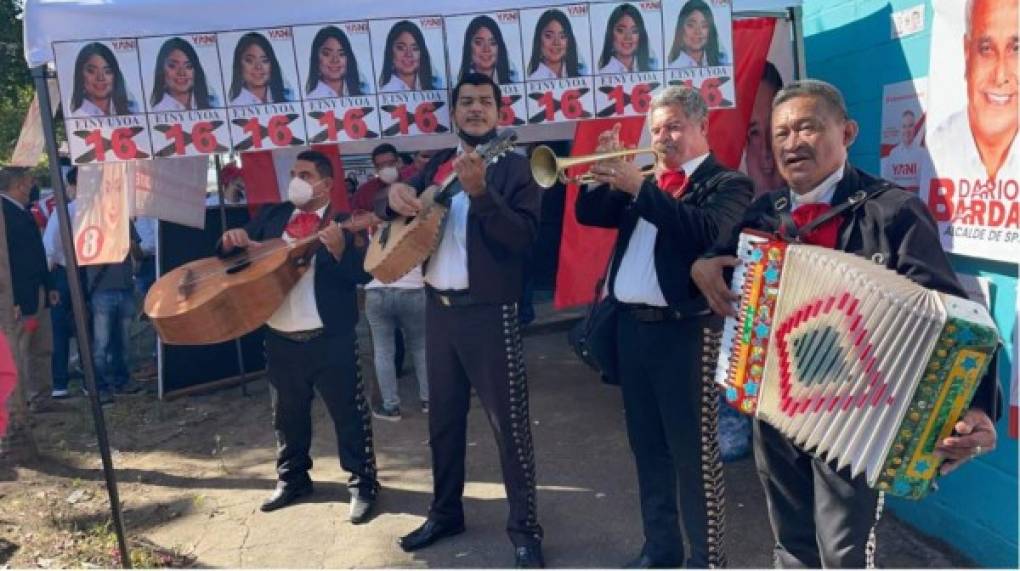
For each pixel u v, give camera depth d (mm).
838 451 2148
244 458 5309
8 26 14359
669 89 3096
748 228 2562
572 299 4605
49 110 3521
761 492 4301
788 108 2410
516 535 3637
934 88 3490
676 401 3100
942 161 3459
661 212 2818
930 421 2027
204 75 3498
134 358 8133
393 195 3395
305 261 4113
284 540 4102
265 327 4328
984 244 3229
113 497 3766
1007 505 3287
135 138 3494
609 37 3594
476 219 3439
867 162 4105
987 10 3152
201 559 3947
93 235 5082
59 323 6879
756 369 2381
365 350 7723
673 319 3066
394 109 3580
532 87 3604
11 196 6312
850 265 2170
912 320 2012
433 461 3885
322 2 3520
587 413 5699
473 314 3490
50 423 6188
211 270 4188
